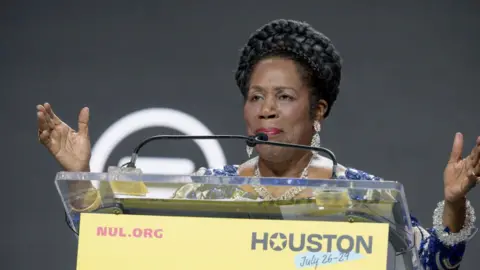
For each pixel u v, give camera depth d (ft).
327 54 32.50
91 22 56.70
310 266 21.72
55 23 56.75
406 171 54.39
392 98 54.95
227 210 22.29
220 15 56.54
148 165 54.39
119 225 22.36
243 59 33.14
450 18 55.21
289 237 21.89
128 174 22.66
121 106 55.67
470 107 54.49
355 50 55.52
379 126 54.80
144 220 22.33
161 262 22.06
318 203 22.18
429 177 54.29
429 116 54.65
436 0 55.47
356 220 22.04
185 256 22.02
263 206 22.22
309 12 56.18
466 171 24.86
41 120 26.94
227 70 55.98
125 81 55.98
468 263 53.11
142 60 56.18
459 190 25.02
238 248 21.93
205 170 34.01
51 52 56.54
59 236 55.26
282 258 21.80
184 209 22.38
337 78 32.99
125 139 55.01
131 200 22.63
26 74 56.44
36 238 55.21
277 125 31.37
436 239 26.81
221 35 56.39
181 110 55.52
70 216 23.22
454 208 25.90
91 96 55.88
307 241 21.85
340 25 55.83
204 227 22.13
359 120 54.95
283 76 31.53
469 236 26.48
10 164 55.77
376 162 54.60
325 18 55.98
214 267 21.90
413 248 22.72
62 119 55.83
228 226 22.07
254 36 32.89
